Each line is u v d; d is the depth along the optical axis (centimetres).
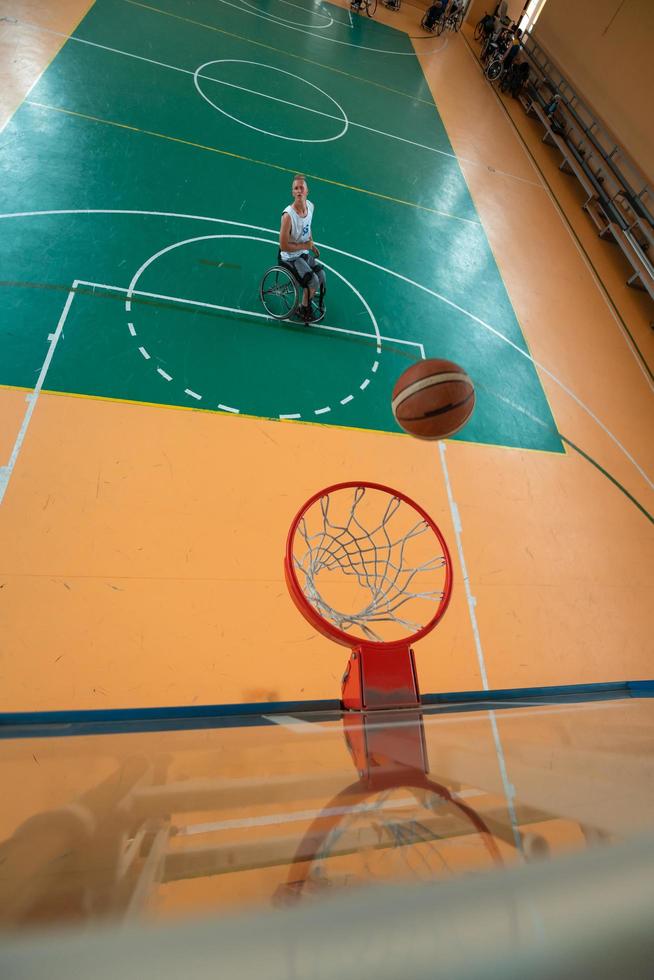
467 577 475
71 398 457
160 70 812
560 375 685
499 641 449
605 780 107
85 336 498
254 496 455
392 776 116
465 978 29
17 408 438
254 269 619
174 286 568
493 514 523
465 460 554
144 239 596
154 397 483
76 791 103
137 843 75
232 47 934
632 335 791
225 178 708
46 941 32
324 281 569
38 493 405
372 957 31
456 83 1174
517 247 843
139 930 34
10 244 531
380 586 408
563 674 448
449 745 152
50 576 376
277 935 31
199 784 110
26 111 652
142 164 671
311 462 492
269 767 128
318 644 398
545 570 504
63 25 791
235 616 395
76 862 66
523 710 252
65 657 350
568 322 762
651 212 905
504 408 619
